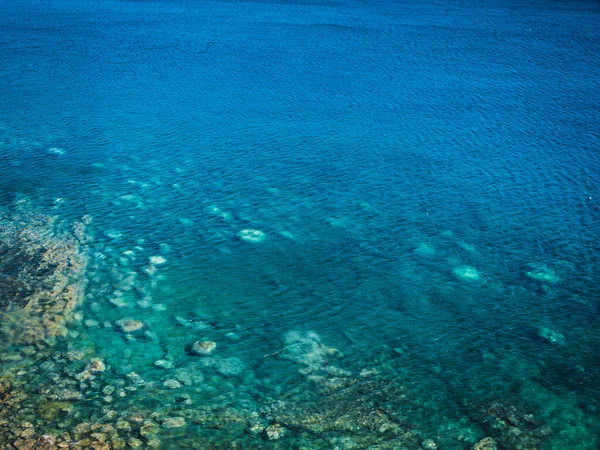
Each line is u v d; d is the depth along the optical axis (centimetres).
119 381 680
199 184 1127
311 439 611
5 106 1470
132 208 1043
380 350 746
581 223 1013
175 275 873
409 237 977
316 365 718
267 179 1147
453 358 735
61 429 605
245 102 1512
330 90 1598
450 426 634
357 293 851
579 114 1449
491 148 1273
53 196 1073
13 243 924
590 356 741
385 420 639
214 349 739
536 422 643
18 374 678
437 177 1156
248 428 622
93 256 905
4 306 782
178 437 605
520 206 1060
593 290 859
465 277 884
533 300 838
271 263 910
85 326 763
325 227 1001
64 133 1328
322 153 1248
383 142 1298
